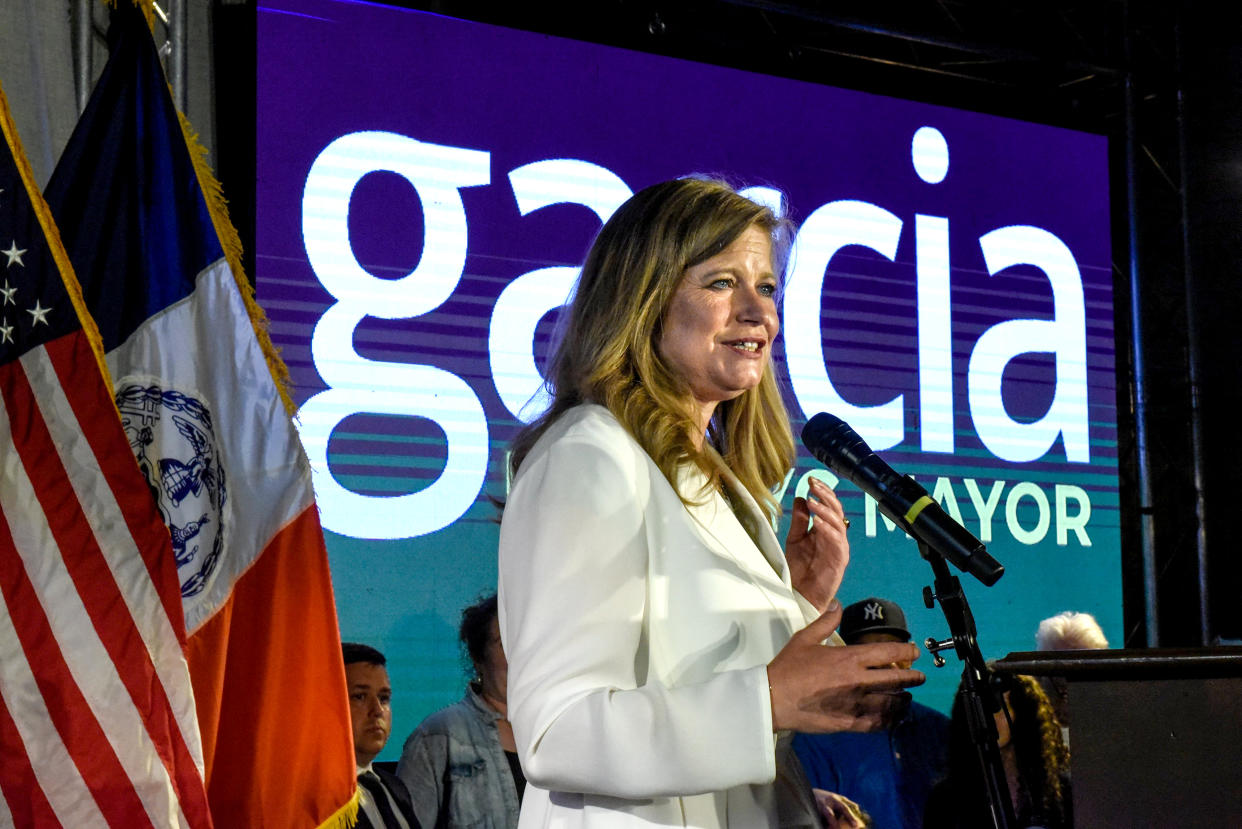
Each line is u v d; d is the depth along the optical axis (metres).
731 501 1.55
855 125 4.03
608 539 1.30
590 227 3.63
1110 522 4.23
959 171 4.17
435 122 3.47
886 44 4.25
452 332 3.42
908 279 4.02
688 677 1.33
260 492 2.39
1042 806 2.43
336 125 3.35
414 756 3.14
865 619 3.50
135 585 2.09
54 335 2.17
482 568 3.38
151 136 2.49
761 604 1.40
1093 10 4.46
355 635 3.22
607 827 1.28
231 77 3.30
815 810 1.48
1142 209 4.40
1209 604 4.25
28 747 1.99
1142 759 1.23
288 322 3.24
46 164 2.90
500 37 3.58
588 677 1.24
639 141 3.73
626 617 1.28
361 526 3.26
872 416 3.91
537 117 3.60
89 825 1.98
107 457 2.14
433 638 3.29
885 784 3.55
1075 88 4.53
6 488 2.08
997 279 4.17
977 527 4.01
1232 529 4.27
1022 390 4.16
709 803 1.34
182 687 2.09
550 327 3.54
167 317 2.41
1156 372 4.38
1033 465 4.13
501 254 3.51
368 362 3.31
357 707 3.05
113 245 2.41
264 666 2.34
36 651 2.03
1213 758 1.23
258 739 2.32
